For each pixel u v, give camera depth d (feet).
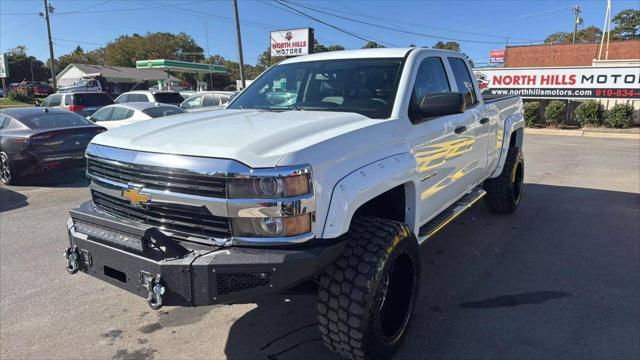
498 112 18.16
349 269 8.71
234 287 7.96
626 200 23.73
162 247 8.29
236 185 7.92
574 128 63.52
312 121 9.82
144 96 61.21
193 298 8.05
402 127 10.84
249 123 9.87
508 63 137.08
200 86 146.51
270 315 12.37
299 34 103.96
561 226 19.43
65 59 312.50
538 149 44.37
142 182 8.92
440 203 13.58
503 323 11.65
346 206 8.51
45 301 13.24
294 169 7.88
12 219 21.65
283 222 7.91
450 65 14.65
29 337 11.35
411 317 10.47
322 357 10.37
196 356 10.53
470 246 17.11
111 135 10.21
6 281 14.57
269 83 13.71
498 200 20.30
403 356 10.28
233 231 8.13
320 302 8.85
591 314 12.05
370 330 8.73
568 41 265.34
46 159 28.63
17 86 191.72
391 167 9.84
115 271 9.13
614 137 56.13
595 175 30.76
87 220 9.76
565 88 64.64
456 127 13.58
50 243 18.17
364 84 11.97
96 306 12.94
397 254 9.34
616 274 14.55
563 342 10.77
